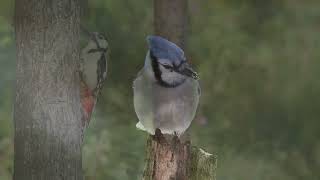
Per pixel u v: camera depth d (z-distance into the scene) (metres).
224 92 16.53
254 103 16.98
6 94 11.54
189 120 8.21
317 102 17.59
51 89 5.91
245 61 17.45
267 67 17.84
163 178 7.80
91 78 7.80
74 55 6.01
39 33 5.85
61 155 6.02
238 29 18.28
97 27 15.17
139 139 12.35
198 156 7.87
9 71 11.33
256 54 18.08
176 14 10.66
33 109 5.93
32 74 5.89
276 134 16.69
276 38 19.08
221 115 16.00
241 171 14.58
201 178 7.84
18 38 5.92
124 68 15.48
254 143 15.62
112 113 14.21
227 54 16.86
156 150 7.84
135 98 8.18
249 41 18.20
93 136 11.91
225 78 16.64
